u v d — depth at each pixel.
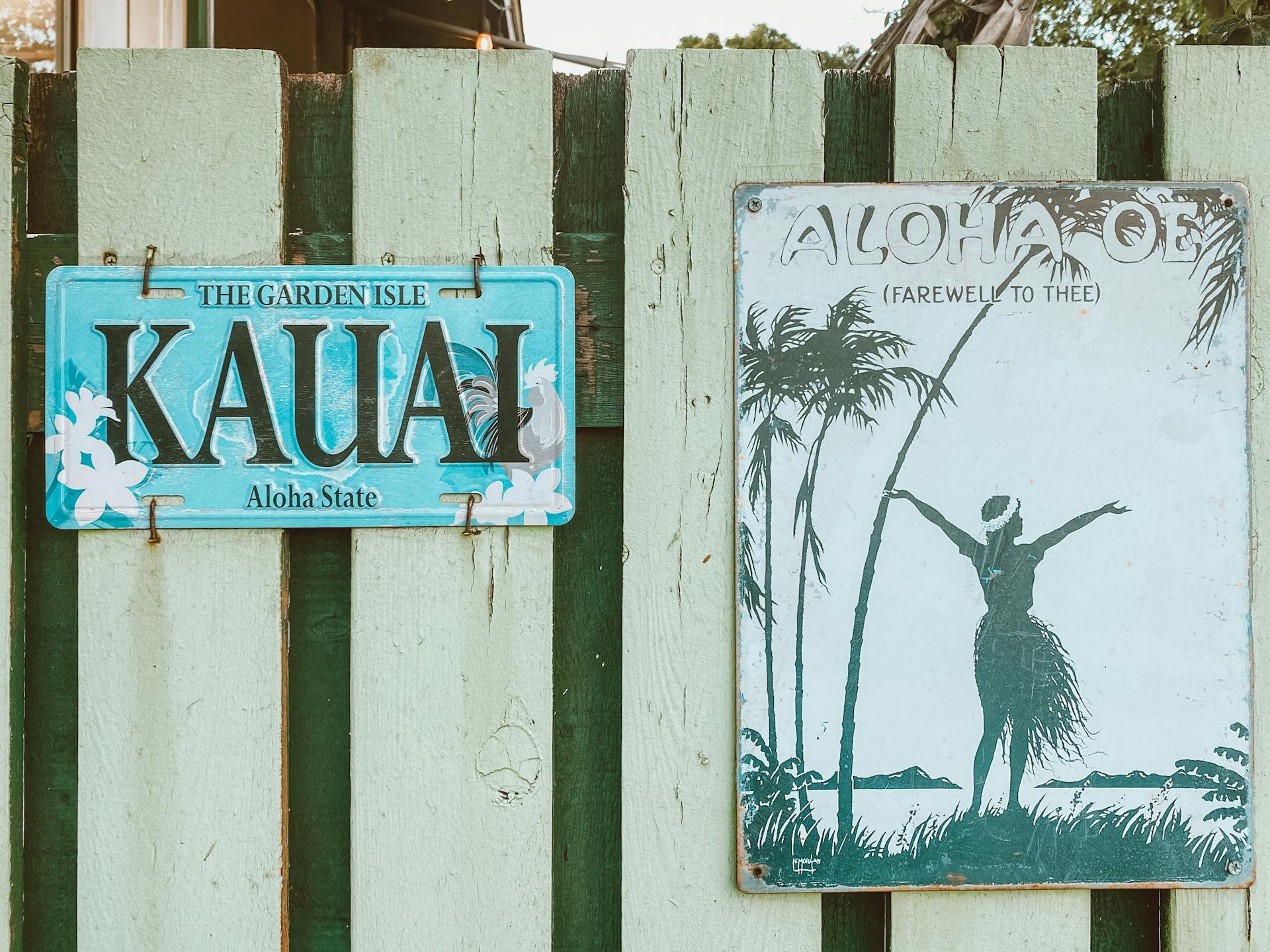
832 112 1.30
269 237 1.24
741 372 1.25
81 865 1.22
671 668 1.25
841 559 1.25
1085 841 1.25
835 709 1.25
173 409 1.22
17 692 1.24
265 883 1.24
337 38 4.32
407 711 1.24
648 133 1.26
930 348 1.25
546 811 1.25
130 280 1.22
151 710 1.23
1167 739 1.25
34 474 1.27
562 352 1.24
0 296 1.23
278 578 1.24
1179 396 1.25
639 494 1.25
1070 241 1.25
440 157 1.25
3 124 1.24
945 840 1.25
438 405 1.23
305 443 1.23
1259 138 1.27
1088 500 1.25
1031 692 1.25
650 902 1.25
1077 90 1.26
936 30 2.00
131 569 1.23
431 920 1.25
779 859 1.25
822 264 1.25
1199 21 3.15
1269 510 1.26
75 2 2.15
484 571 1.25
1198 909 1.26
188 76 1.23
